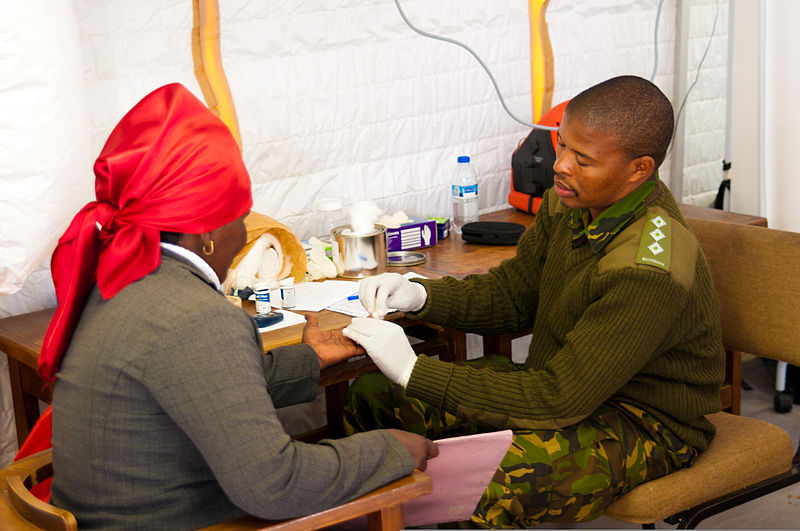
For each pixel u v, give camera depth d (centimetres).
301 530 120
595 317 160
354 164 262
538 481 157
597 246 167
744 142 294
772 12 276
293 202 253
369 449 127
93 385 116
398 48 263
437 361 166
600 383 157
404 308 188
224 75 234
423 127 273
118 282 120
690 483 167
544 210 195
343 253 221
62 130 160
